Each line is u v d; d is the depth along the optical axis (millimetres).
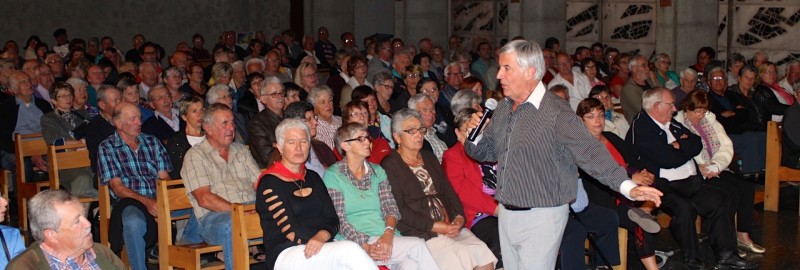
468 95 7082
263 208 4992
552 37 13711
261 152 6652
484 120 4480
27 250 4066
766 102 9156
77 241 4062
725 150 7117
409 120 5605
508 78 4184
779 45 12391
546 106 4191
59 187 6996
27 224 7543
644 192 3994
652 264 6160
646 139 6539
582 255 5613
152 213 5977
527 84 4188
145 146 6312
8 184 8000
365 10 18078
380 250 5242
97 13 17906
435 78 11609
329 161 6336
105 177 6129
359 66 9602
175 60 11680
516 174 4258
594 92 7809
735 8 12906
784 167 8000
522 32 14078
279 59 11250
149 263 6590
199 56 16609
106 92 7059
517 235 4348
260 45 15008
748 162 8961
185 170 5742
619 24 14242
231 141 5898
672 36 12547
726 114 8914
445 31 16594
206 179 5727
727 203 6547
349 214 5398
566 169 4266
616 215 5969
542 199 4238
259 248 6652
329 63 15625
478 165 5801
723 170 7168
